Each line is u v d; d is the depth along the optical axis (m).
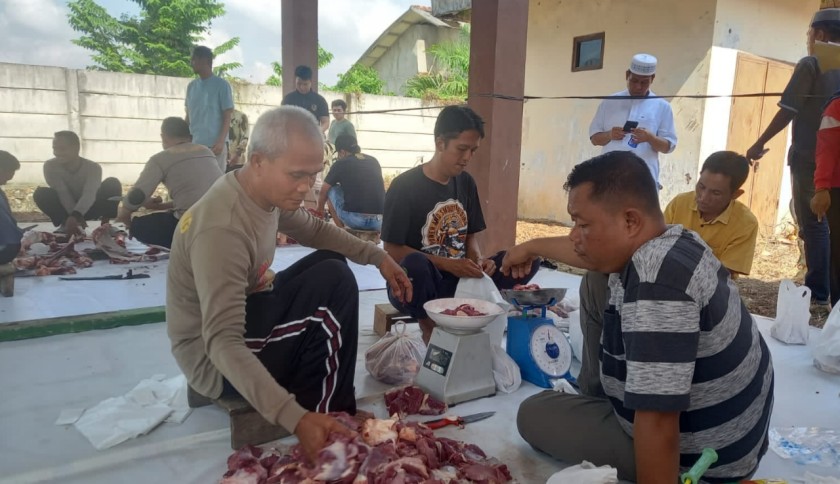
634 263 1.65
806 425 2.61
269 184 2.05
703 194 3.35
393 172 14.52
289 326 2.30
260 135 2.01
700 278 1.59
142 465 2.15
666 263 1.58
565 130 9.38
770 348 3.60
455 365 2.66
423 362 2.80
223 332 1.89
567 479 1.76
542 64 9.62
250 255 2.08
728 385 1.71
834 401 2.86
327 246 2.76
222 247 1.96
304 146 1.99
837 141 4.08
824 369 3.22
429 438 2.11
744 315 1.75
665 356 1.54
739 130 8.04
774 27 8.13
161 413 2.47
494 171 5.16
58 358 3.15
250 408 2.24
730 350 1.68
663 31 7.88
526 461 2.25
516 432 2.46
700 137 7.62
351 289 2.36
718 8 7.33
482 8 5.00
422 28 21.94
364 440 1.99
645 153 5.22
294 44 7.86
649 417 1.57
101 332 3.56
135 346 3.35
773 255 7.55
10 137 10.53
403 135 14.48
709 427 1.77
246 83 12.84
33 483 2.02
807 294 3.65
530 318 3.00
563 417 2.15
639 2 8.10
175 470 2.13
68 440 2.31
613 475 1.75
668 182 8.01
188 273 2.16
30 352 3.22
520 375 2.90
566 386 2.78
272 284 2.49
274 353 2.29
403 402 2.58
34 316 3.76
